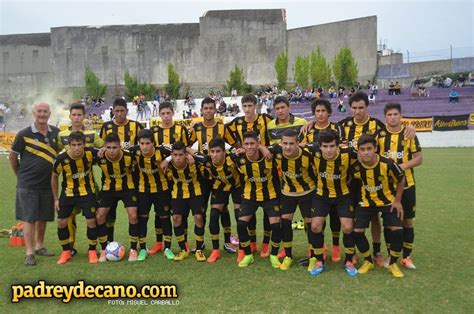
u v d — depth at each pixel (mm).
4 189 12367
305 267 5473
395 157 5457
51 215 6168
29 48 45188
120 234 7367
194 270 5414
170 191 6047
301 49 42906
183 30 44469
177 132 6586
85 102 38688
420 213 8266
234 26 43000
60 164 5719
